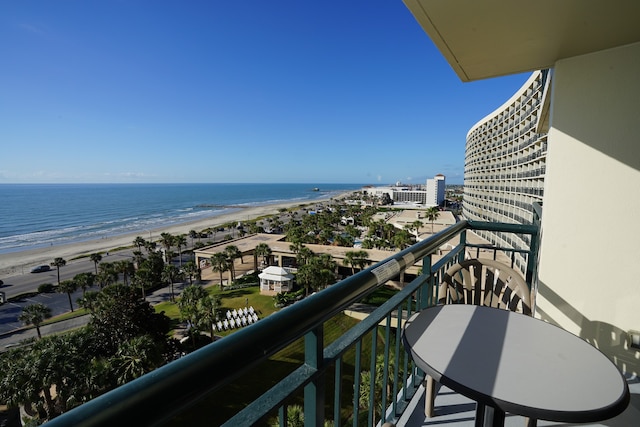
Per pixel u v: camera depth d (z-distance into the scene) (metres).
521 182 24.86
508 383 0.88
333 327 15.59
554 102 1.89
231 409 10.44
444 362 0.97
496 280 1.87
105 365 11.25
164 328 15.98
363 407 7.80
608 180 1.78
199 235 51.88
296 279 24.48
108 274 26.89
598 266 1.84
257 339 0.61
